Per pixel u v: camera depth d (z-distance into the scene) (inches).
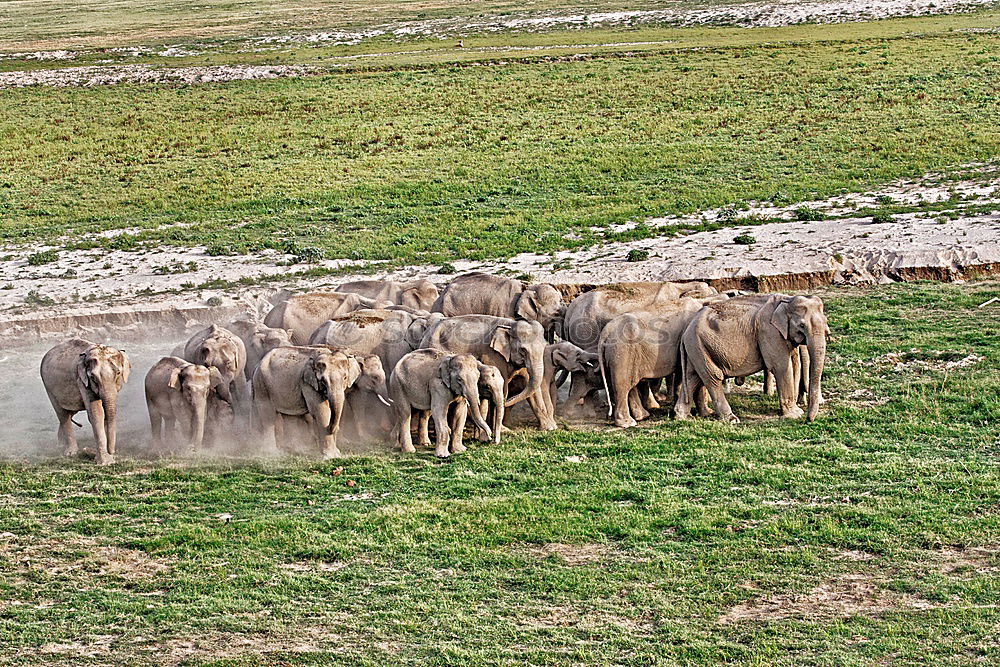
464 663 1423.5
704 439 2151.8
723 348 2235.5
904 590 1563.7
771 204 4284.0
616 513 1831.9
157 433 2257.6
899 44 7504.9
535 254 3750.0
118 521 1888.5
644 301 2405.3
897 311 2930.6
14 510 1941.4
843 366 2519.7
